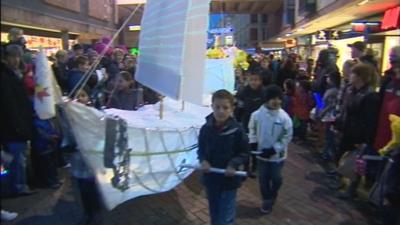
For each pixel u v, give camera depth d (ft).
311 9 54.34
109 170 10.03
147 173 11.33
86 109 9.49
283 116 12.61
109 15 61.26
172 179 12.35
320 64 22.88
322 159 19.80
